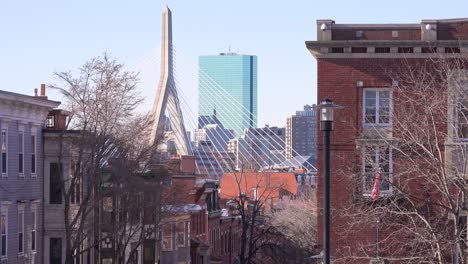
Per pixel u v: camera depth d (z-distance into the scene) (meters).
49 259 80.25
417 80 58.81
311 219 117.94
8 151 74.44
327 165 42.88
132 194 73.81
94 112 76.00
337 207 62.16
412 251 56.38
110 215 78.12
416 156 59.25
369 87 62.25
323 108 42.91
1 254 72.88
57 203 80.31
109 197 76.44
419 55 61.69
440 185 56.06
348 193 62.03
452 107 58.00
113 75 77.94
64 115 82.12
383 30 62.88
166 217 86.81
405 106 61.50
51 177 80.56
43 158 80.62
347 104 62.41
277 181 199.50
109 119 76.12
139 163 77.69
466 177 54.78
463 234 57.09
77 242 70.50
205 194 115.19
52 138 80.25
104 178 76.25
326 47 62.50
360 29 63.19
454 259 57.28
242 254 101.44
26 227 77.56
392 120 59.06
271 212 161.62
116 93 77.38
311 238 114.56
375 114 62.25
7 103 73.62
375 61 62.25
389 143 55.25
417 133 55.31
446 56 59.66
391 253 60.28
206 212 116.06
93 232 74.75
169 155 123.19
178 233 97.94
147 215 76.94
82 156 75.81
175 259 95.19
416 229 53.28
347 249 61.44
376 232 61.03
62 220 79.94
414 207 52.94
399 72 61.81
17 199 75.88
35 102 77.69
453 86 56.19
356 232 61.28
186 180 102.94
